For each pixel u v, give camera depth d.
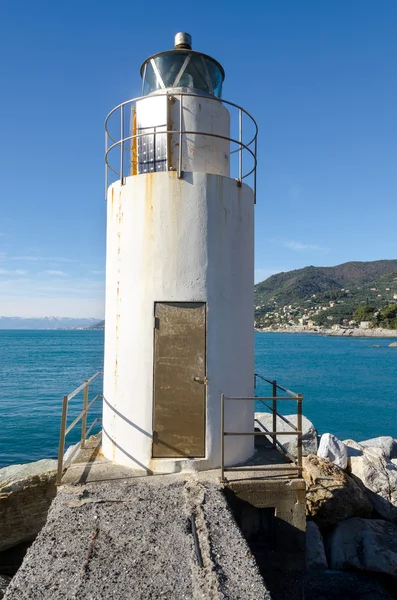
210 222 6.17
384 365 55.12
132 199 6.25
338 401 29.75
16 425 21.44
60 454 5.52
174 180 6.09
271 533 5.50
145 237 6.13
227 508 4.68
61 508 4.66
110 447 6.34
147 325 6.08
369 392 33.62
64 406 5.55
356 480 9.09
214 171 6.80
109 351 6.51
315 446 11.89
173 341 6.07
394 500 8.65
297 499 5.46
